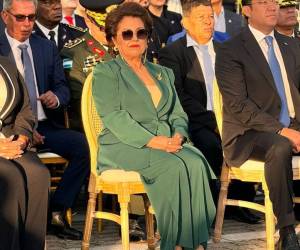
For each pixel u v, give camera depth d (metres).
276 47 7.30
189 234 6.03
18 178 5.76
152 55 8.53
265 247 6.89
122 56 6.50
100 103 6.30
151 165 6.09
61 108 7.48
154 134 6.34
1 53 7.26
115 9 6.49
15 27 7.22
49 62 7.55
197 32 7.87
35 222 5.86
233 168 6.82
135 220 7.06
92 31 7.70
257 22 7.15
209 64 7.92
